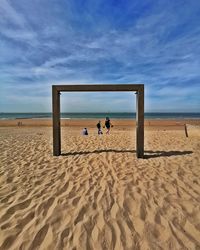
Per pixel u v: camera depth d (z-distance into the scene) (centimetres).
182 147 916
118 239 289
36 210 362
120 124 3055
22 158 719
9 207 371
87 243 282
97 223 324
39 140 1146
